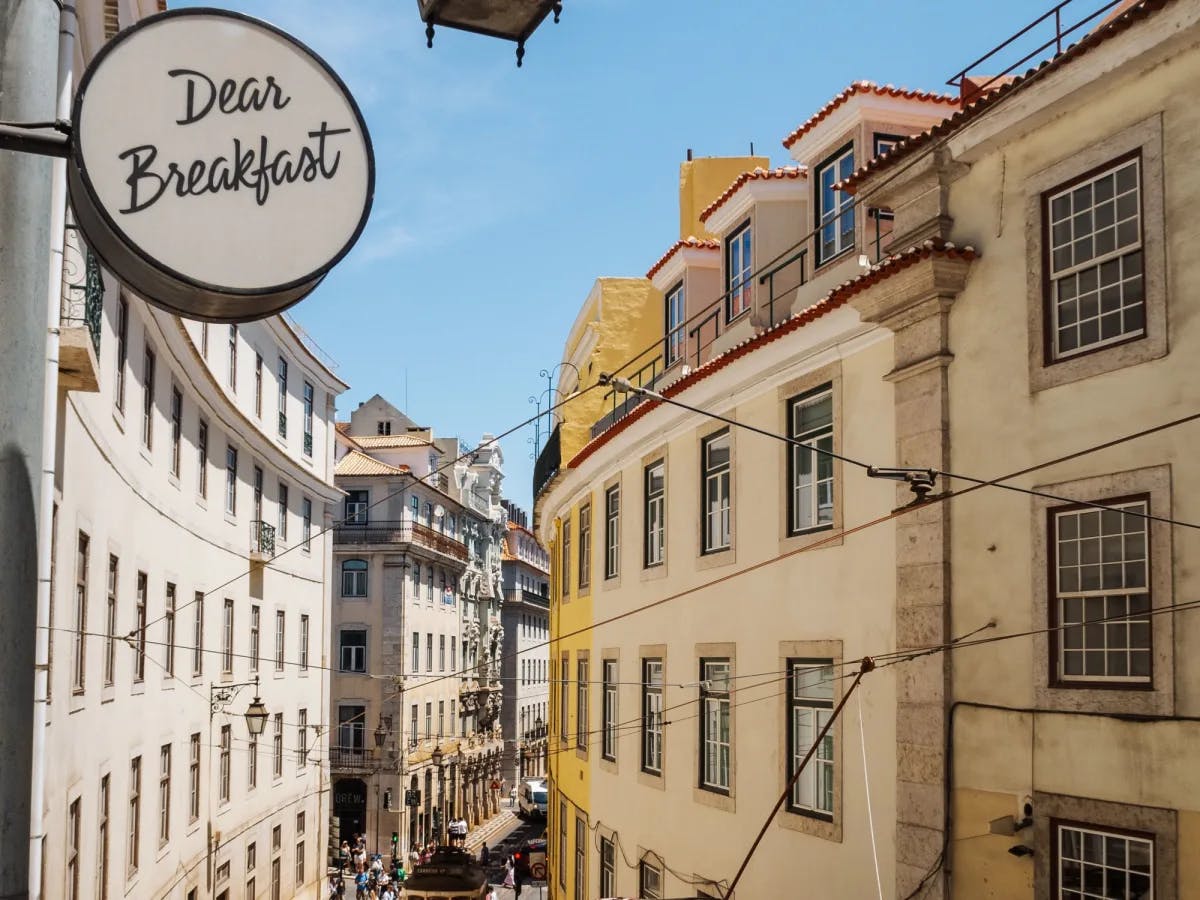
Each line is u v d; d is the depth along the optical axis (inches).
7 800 108.5
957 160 369.7
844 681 420.2
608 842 695.7
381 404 2437.3
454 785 2175.2
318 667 1346.0
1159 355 300.7
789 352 460.4
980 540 356.2
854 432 419.2
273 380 1189.1
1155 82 306.2
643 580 637.3
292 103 137.3
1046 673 327.3
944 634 364.2
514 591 2839.6
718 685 534.3
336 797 1840.6
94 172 128.5
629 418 632.4
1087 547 320.5
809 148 516.1
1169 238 299.9
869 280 391.5
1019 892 329.1
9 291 111.5
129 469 687.7
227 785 1018.7
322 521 1403.8
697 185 779.4
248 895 1091.9
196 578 911.0
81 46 473.7
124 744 689.0
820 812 439.8
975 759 350.6
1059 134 336.5
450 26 143.9
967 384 364.8
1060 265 335.9
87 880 586.6
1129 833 300.2
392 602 1889.8
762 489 490.6
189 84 133.3
